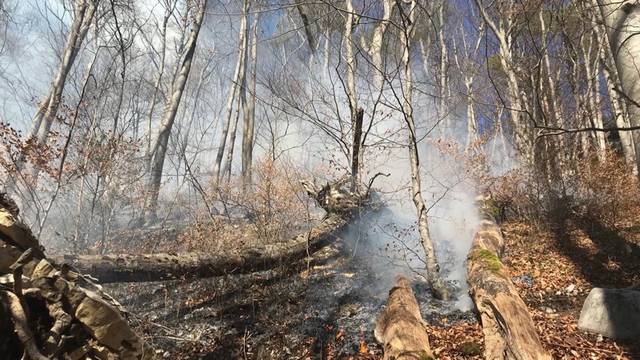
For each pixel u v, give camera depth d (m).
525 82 10.23
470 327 4.45
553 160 8.52
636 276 5.29
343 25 8.06
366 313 5.01
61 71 8.67
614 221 7.08
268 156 8.17
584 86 14.34
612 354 3.73
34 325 1.80
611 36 2.87
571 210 7.57
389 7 7.92
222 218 8.47
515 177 8.06
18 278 1.70
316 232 6.18
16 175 5.48
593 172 7.62
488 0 10.06
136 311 4.71
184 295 5.20
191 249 6.08
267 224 7.03
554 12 8.77
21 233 1.93
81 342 1.86
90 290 2.10
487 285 4.23
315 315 4.95
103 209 6.86
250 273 5.39
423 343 3.51
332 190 6.96
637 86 2.62
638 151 2.79
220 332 4.54
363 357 4.07
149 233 7.70
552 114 11.25
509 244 7.13
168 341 4.34
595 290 4.41
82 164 6.14
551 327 4.37
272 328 4.62
